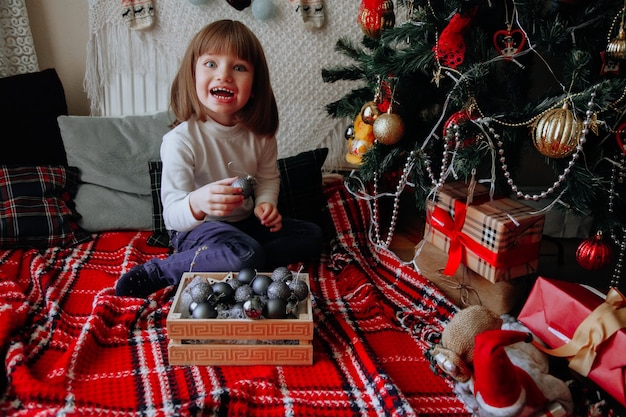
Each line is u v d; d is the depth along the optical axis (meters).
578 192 1.08
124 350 1.05
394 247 1.56
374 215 1.58
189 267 1.22
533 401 0.89
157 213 1.50
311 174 1.56
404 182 1.28
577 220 1.70
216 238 1.24
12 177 1.41
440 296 1.24
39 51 1.68
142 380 0.95
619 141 1.08
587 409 0.94
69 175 1.49
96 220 1.49
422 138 1.33
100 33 1.59
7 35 1.57
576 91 1.07
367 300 1.25
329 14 1.61
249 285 1.06
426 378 1.02
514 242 1.16
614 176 1.13
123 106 1.68
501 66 1.25
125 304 1.16
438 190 1.29
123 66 1.63
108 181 1.52
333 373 1.00
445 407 0.94
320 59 1.66
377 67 1.20
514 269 1.19
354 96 1.49
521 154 1.28
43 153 1.53
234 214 1.38
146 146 1.55
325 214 1.60
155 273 1.22
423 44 1.18
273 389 0.93
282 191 1.53
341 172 1.80
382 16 1.25
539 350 1.04
